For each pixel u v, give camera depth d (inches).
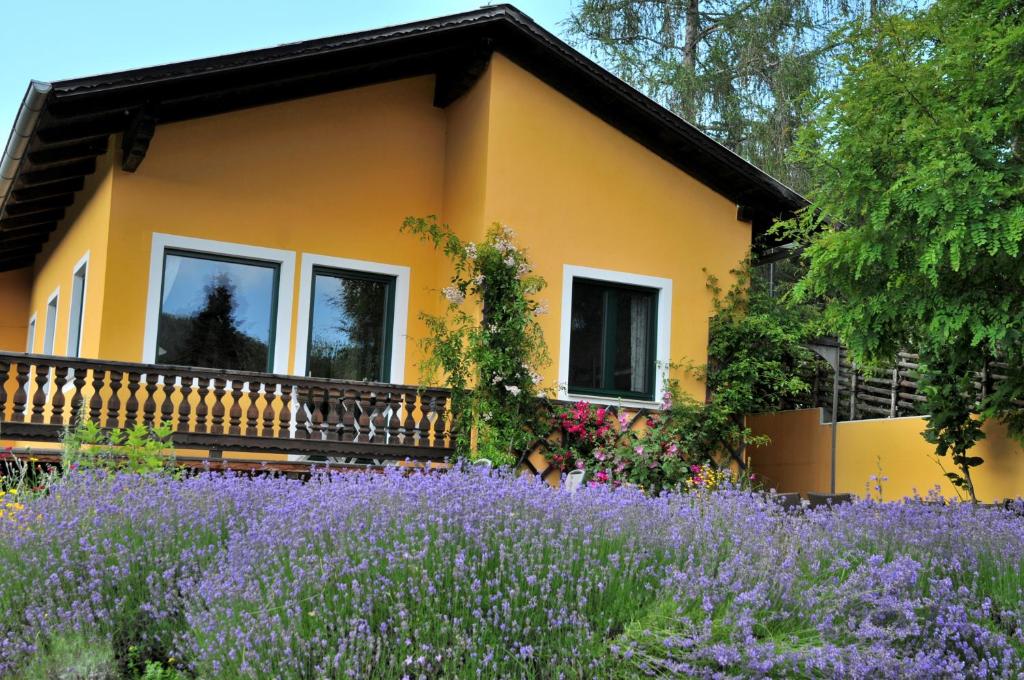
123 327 423.8
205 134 446.9
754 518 212.7
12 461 354.9
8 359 366.3
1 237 591.8
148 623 189.0
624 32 820.0
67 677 172.7
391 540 189.5
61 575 195.3
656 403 483.8
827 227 356.5
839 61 336.5
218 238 445.1
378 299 483.5
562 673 164.7
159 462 297.3
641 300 495.2
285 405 404.2
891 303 321.4
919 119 310.2
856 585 187.8
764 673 161.9
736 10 802.8
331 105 476.1
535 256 462.3
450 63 490.6
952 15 322.0
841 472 506.6
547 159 470.3
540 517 202.7
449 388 436.5
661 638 168.6
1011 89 292.2
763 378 497.0
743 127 812.0
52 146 427.2
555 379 462.6
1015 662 179.6
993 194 291.4
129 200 429.4
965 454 424.2
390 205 485.7
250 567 186.4
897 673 167.0
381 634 166.1
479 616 168.4
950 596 199.2
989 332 301.7
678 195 501.4
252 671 159.2
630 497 224.4
